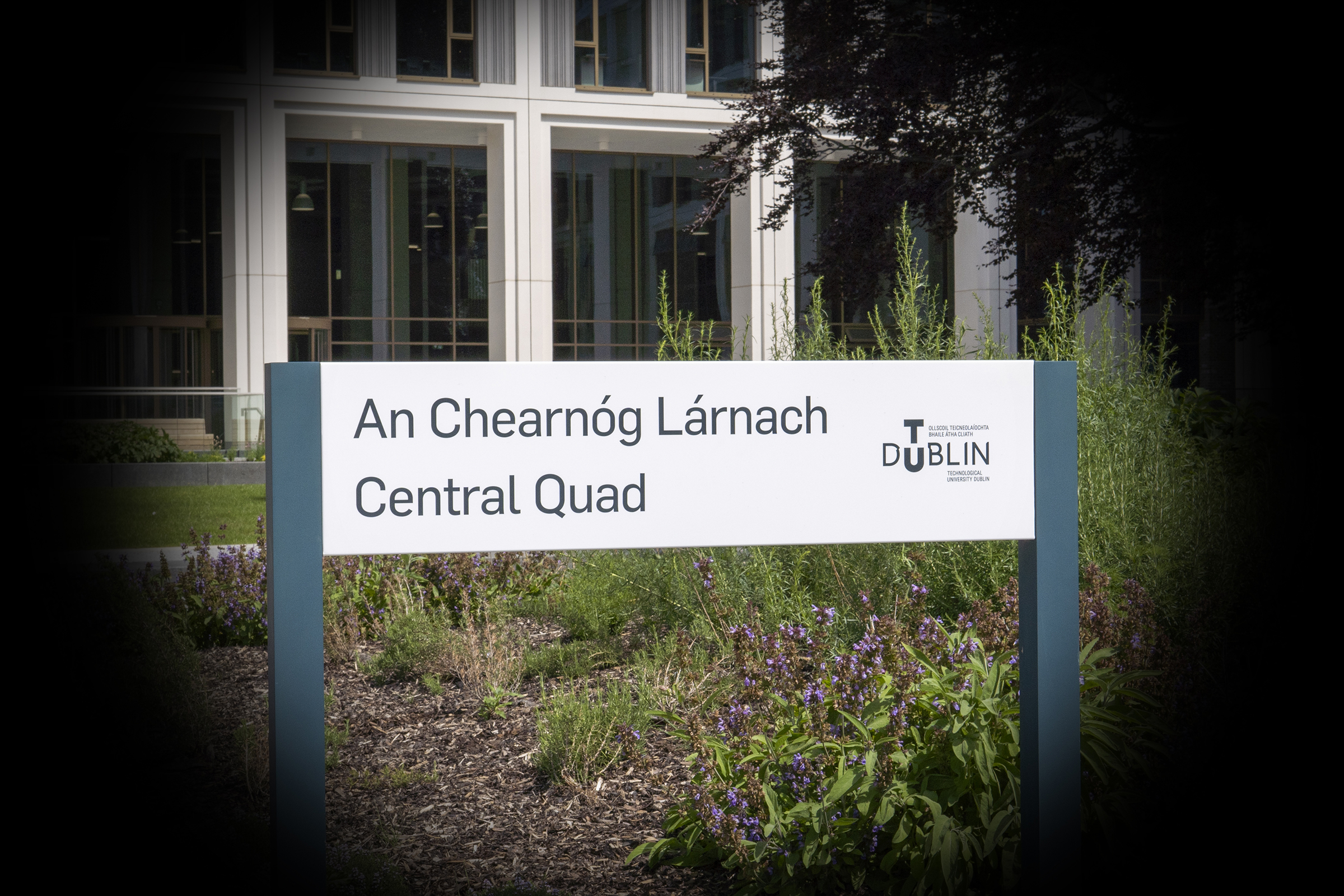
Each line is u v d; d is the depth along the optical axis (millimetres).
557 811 4121
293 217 29250
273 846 2668
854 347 7109
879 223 12289
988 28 11461
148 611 6703
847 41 12641
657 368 2898
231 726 5344
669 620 6320
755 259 28234
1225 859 3674
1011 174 12492
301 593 2691
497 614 6863
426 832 3973
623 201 30797
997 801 3410
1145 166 11234
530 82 27375
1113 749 3520
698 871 3621
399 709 5438
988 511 3055
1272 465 8359
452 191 30344
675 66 28438
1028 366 3080
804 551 5957
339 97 26406
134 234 28906
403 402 2760
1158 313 27906
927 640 4223
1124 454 6391
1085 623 4488
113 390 26125
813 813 3361
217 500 17922
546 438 2844
